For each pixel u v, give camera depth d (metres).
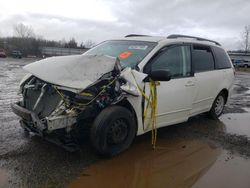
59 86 3.92
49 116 3.74
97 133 3.97
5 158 4.00
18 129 5.22
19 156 4.08
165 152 4.59
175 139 5.24
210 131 5.85
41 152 4.25
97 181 3.55
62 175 3.63
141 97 4.41
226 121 6.79
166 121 4.99
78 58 4.25
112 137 4.12
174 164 4.17
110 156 4.17
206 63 6.09
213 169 4.10
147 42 5.15
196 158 4.44
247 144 5.20
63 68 4.06
